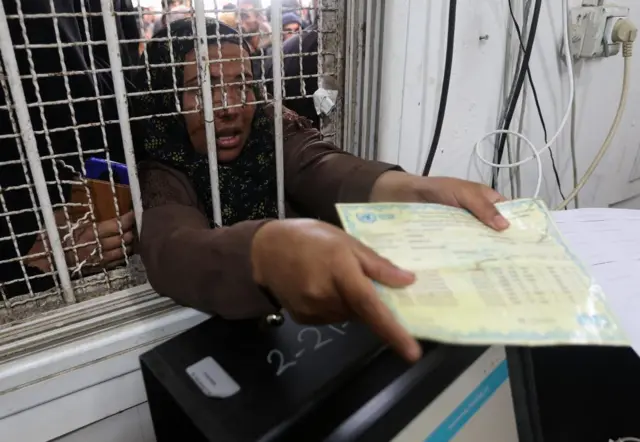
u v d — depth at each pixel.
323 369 0.44
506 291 0.36
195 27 0.62
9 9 0.61
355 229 0.43
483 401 0.48
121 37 0.75
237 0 0.67
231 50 0.69
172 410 0.43
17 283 0.65
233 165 0.77
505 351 0.50
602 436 0.65
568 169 1.24
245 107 0.73
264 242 0.39
